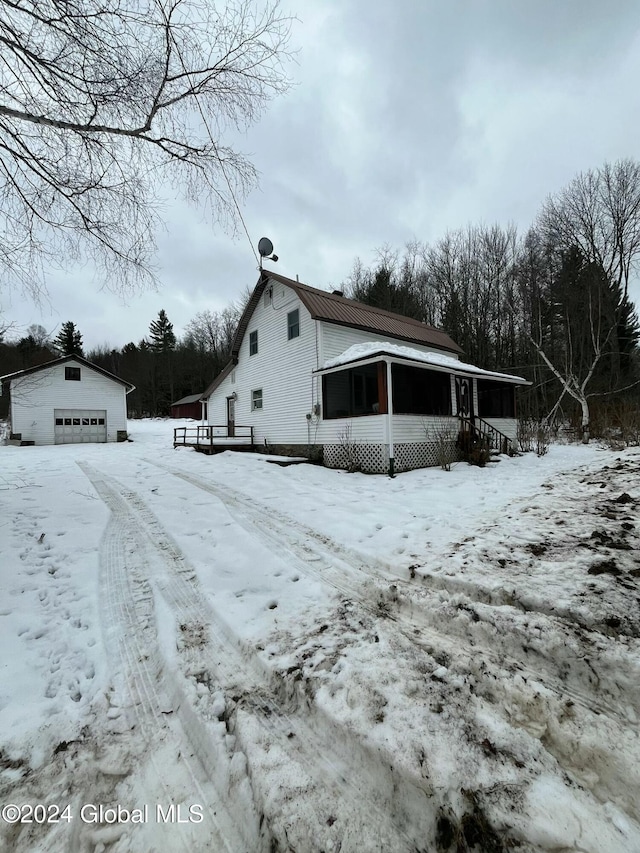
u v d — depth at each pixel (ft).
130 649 8.23
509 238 82.99
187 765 5.47
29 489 23.08
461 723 5.74
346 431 35.65
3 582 10.61
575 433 56.18
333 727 5.84
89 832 4.54
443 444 33.47
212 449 46.70
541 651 7.20
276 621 9.00
